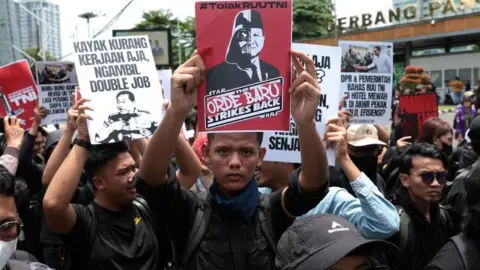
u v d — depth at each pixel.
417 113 7.19
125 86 3.23
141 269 2.91
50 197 2.74
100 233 2.91
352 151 4.42
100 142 3.02
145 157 2.35
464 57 37.66
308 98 2.34
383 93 5.36
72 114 3.30
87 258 2.87
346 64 5.25
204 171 3.96
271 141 3.43
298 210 2.43
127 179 2.97
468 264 2.35
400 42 40.22
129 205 3.03
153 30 16.36
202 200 2.48
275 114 2.41
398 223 3.03
